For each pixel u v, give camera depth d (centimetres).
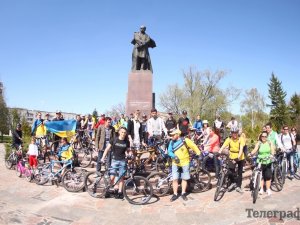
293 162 1132
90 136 1362
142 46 1642
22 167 1116
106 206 765
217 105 4591
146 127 1207
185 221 663
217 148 1002
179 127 1128
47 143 1359
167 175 856
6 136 4606
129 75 1606
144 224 650
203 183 913
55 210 739
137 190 838
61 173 967
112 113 5216
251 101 5862
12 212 725
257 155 852
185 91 4738
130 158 905
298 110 4722
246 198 816
